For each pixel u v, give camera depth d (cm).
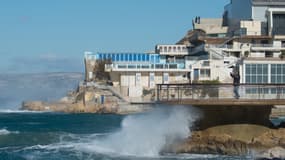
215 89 4525
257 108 4469
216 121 4484
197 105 4462
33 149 4906
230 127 4416
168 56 16662
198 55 16100
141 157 4328
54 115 14562
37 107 18238
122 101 15275
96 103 15975
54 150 4812
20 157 4403
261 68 12825
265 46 14950
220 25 18675
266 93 4466
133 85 15350
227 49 15225
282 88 4444
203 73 15012
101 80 17212
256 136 4328
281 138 4253
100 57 17562
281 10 15388
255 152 4222
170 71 15238
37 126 9019
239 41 15312
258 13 16225
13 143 5400
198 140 4416
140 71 15375
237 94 4488
